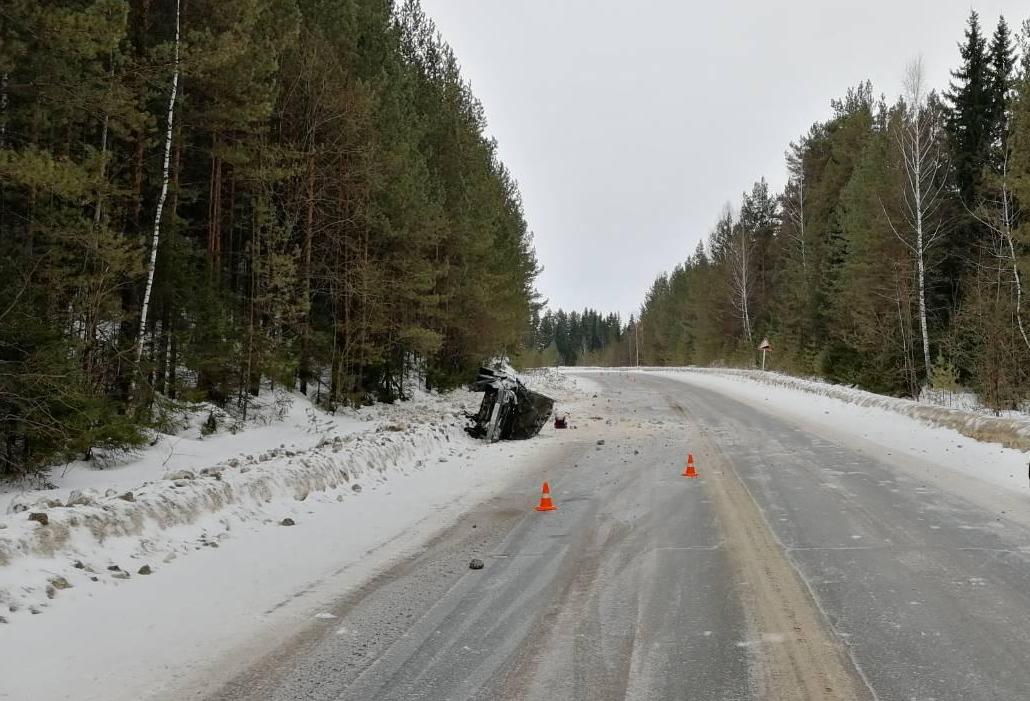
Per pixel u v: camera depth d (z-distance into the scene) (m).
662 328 94.12
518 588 6.11
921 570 6.41
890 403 20.59
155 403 13.98
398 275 22.77
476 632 5.07
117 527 6.63
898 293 27.53
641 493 10.69
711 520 8.71
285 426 17.44
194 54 13.52
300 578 6.39
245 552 7.10
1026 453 12.95
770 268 59.19
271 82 17.91
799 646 4.70
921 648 4.64
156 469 11.85
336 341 21.61
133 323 14.62
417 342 23.09
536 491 10.98
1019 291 21.97
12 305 9.66
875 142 31.80
